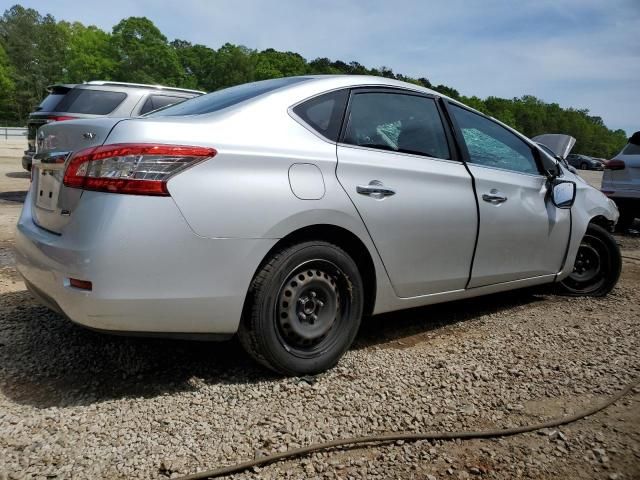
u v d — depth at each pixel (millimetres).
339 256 2822
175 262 2346
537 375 2926
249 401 2535
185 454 2105
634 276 5535
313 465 2074
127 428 2273
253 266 2516
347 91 3070
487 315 4020
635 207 8430
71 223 2379
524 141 4105
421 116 3402
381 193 2951
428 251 3221
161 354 3020
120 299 2281
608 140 135375
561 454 2213
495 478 2043
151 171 2301
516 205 3758
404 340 3449
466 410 2518
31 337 3193
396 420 2410
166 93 8727
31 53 87625
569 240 4238
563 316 4035
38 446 2121
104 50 76625
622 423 2475
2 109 74250
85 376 2752
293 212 2600
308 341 2781
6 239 5859
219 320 2486
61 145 2643
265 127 2686
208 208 2395
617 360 3164
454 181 3361
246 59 89562
